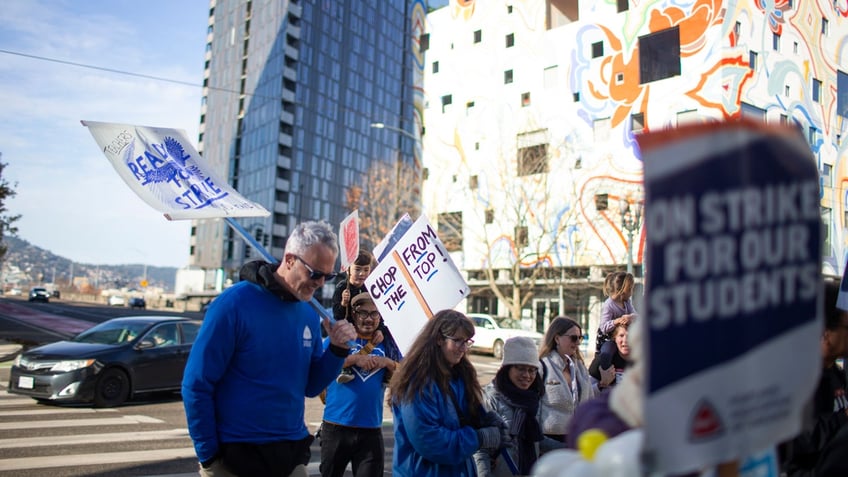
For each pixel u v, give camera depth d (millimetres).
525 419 3969
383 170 51062
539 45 34000
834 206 31500
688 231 1294
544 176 32156
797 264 1408
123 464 6793
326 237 3248
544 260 31188
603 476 1479
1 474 6242
